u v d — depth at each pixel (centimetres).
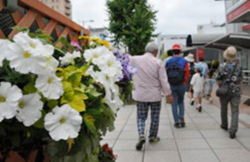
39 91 136
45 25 236
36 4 209
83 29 329
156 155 464
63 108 139
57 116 137
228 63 559
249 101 896
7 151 151
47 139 146
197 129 631
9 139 145
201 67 857
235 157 440
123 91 256
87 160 169
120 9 1380
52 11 238
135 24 1346
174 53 667
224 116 607
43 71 135
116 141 552
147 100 510
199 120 732
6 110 125
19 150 154
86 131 164
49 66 141
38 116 134
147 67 508
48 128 136
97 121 172
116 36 1385
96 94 164
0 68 136
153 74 508
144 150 492
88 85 176
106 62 188
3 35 181
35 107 135
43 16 230
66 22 273
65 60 187
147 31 1344
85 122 152
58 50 182
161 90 532
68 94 151
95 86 179
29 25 205
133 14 1377
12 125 140
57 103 148
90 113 162
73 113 140
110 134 606
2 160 154
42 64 133
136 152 482
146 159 446
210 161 427
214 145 505
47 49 140
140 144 490
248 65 1193
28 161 175
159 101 523
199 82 859
